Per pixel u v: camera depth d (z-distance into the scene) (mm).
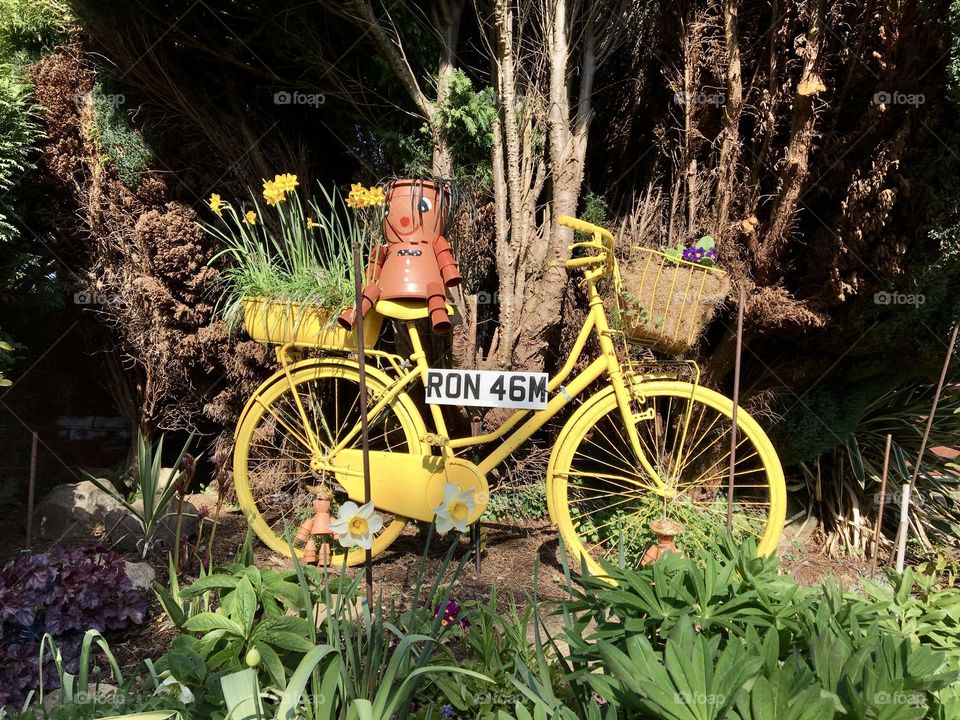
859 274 2852
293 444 3658
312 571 1863
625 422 2771
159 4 3162
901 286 2836
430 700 1547
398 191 2809
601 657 1270
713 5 3025
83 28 3365
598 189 3783
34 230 3760
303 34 3256
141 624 2186
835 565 3076
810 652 1328
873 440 3578
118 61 3377
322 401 3703
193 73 3549
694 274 2604
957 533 3383
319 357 3324
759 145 2998
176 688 1441
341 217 3863
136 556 2920
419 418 2869
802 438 3279
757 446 2717
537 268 3270
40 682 1564
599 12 3275
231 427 3812
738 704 1101
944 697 1273
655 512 2982
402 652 1330
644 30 3359
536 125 3320
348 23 3287
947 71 2340
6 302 3555
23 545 3111
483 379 2652
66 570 2078
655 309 2592
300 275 2926
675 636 1236
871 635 1358
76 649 1954
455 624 1813
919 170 2648
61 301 3688
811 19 2641
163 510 2723
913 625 1640
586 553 2795
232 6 3299
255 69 3432
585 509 3393
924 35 2424
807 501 3549
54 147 3592
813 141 2795
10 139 3246
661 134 3391
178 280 3664
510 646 1713
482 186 3354
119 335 3938
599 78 3633
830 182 2822
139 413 4074
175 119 3566
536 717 1221
